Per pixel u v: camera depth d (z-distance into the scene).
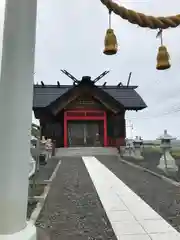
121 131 24.52
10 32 2.12
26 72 2.18
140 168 10.45
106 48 2.66
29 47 2.21
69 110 23.06
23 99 2.15
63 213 4.54
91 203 5.19
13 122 2.07
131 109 25.20
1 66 2.12
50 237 3.44
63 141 23.66
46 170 10.33
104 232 3.60
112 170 10.22
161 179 7.84
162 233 3.51
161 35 2.56
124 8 2.38
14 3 2.13
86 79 22.06
